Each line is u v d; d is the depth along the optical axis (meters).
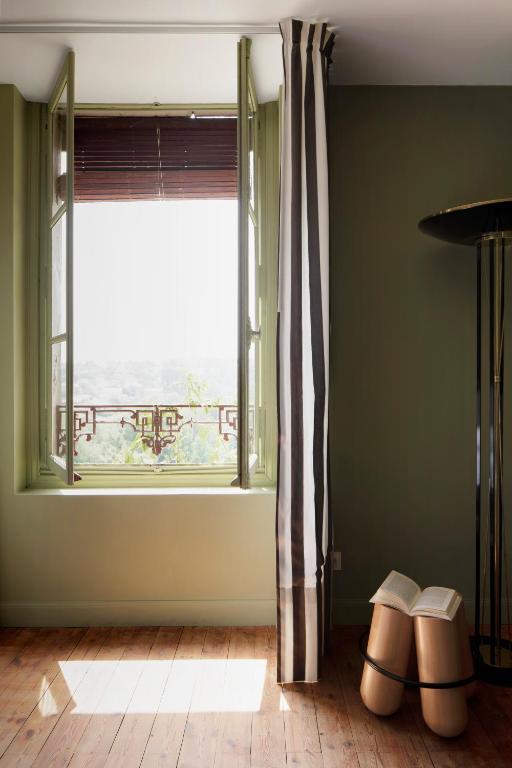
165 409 3.02
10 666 2.43
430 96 2.86
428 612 2.02
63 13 2.22
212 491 2.86
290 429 2.28
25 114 2.95
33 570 2.80
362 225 2.85
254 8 2.21
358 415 2.87
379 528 2.88
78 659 2.48
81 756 1.87
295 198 2.28
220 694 2.23
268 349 2.94
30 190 2.97
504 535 2.90
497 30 2.37
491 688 2.30
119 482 2.97
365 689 2.11
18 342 2.88
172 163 3.01
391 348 2.87
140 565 2.79
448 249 2.86
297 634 2.29
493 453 2.40
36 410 2.98
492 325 2.39
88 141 3.01
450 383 2.87
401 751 1.91
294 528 2.28
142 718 2.07
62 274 2.64
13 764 1.83
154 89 2.82
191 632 2.74
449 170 2.86
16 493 2.81
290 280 2.28
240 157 2.29
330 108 2.84
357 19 2.28
